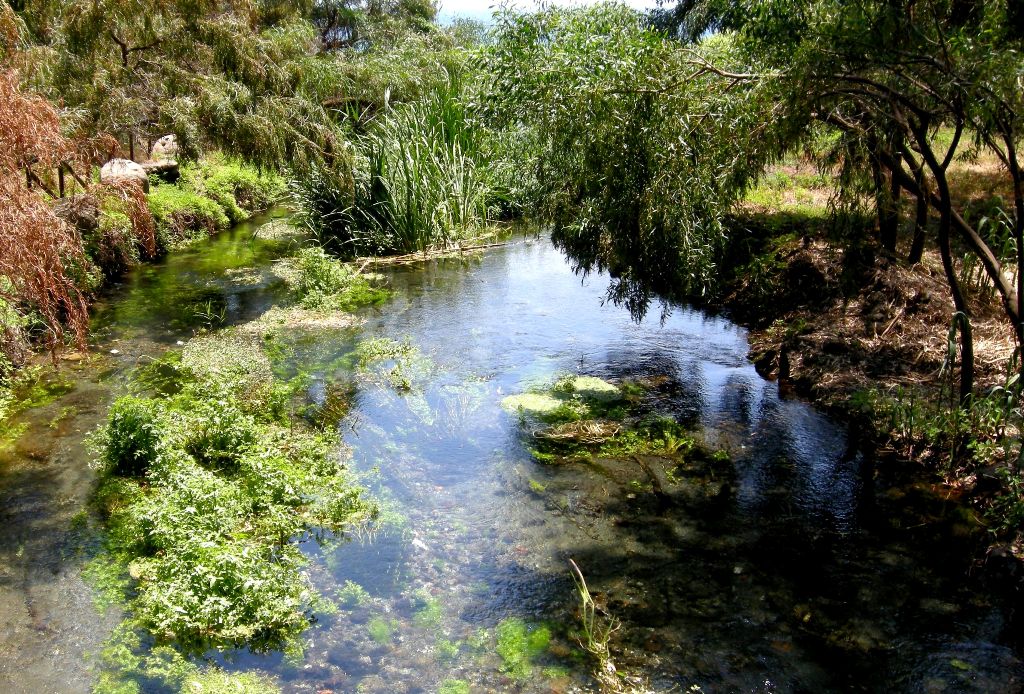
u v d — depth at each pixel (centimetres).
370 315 930
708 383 729
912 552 482
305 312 933
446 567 467
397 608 430
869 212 831
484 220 1336
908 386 648
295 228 1338
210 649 396
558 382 725
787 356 750
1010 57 420
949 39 454
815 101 498
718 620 423
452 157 1304
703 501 540
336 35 2103
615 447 612
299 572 459
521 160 882
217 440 580
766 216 1028
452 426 648
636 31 605
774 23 522
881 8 443
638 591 446
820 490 550
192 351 782
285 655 392
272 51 1069
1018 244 491
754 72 535
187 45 984
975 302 732
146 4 929
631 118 566
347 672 382
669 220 580
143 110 948
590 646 397
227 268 1123
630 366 771
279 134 1023
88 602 427
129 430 562
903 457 586
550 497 545
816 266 848
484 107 686
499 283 1055
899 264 795
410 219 1207
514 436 631
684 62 561
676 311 930
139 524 480
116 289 1012
